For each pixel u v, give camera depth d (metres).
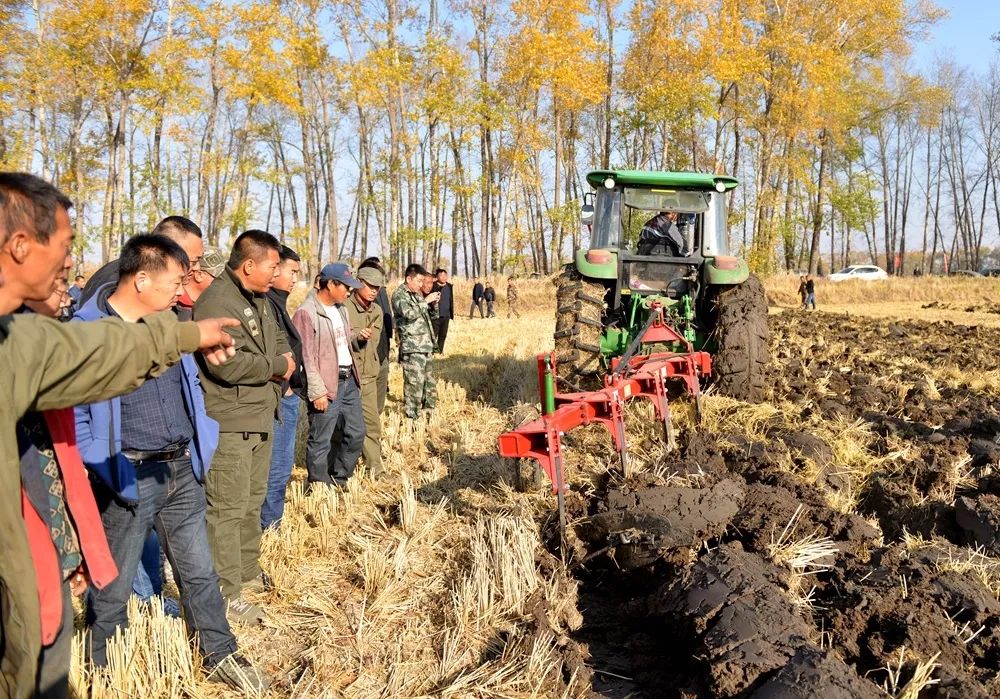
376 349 6.01
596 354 6.93
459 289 30.28
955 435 6.01
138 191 27.56
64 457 2.18
